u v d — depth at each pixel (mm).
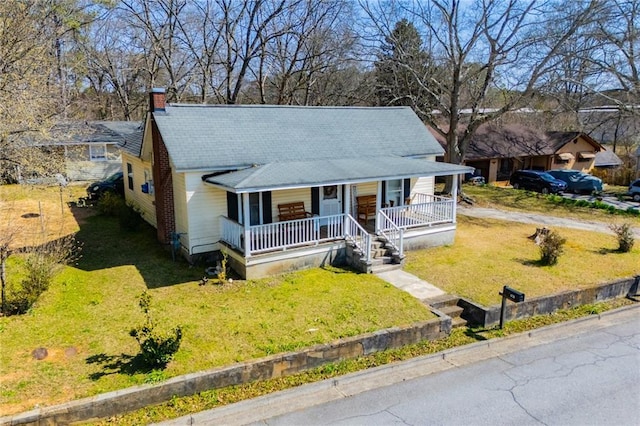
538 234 18703
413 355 10258
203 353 9391
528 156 38375
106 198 22297
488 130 39156
